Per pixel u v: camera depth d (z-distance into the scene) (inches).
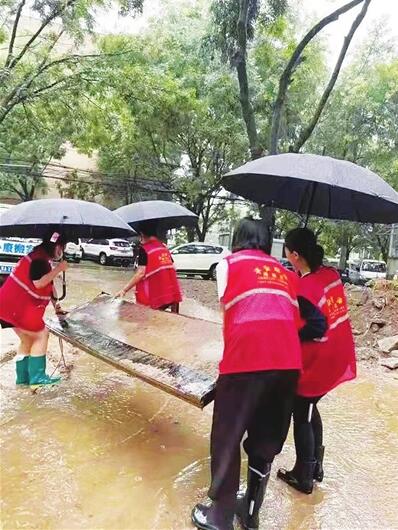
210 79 628.1
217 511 92.7
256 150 384.5
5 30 502.6
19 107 541.0
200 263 706.2
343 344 106.2
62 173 976.9
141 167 851.4
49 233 162.7
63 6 448.1
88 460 122.1
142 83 530.6
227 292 92.7
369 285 348.5
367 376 212.7
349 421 159.8
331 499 110.3
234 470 91.0
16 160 836.0
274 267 95.7
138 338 146.5
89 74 496.7
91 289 471.5
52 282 169.3
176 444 134.0
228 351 90.3
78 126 572.7
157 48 561.3
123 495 107.1
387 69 694.5
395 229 617.0
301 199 133.9
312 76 666.8
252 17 364.8
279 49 551.8
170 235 1072.2
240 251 97.9
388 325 269.4
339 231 916.0
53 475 113.7
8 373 188.5
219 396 91.5
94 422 145.4
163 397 169.9
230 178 120.0
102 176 909.8
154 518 99.3
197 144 783.1
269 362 87.2
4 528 93.3
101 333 153.5
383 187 105.0
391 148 733.3
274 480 117.6
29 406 155.5
